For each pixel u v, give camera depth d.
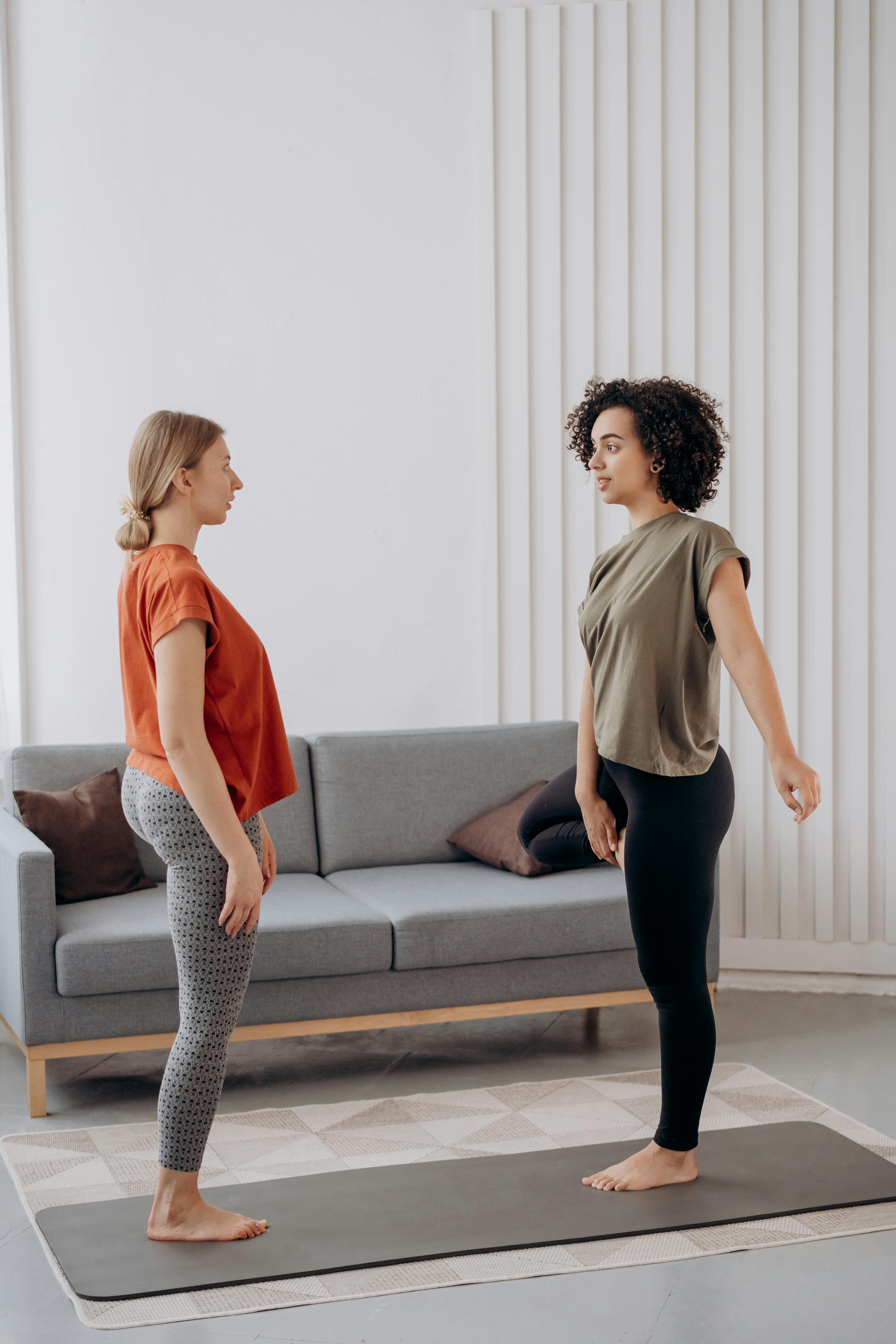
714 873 2.36
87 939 2.90
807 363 3.95
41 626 4.41
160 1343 1.91
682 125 3.96
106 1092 3.07
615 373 4.06
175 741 1.95
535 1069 3.24
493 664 4.17
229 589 4.31
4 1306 2.03
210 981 2.08
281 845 3.68
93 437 4.36
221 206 4.27
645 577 2.31
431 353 4.20
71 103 4.32
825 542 3.94
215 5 4.23
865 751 3.94
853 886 3.96
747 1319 1.99
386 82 4.18
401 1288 2.07
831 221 3.89
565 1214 2.32
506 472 4.14
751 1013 3.75
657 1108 2.92
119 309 4.33
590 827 2.58
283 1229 2.26
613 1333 1.94
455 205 4.16
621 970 3.35
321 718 4.30
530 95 4.06
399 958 3.12
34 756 3.54
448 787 3.83
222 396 4.29
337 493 4.25
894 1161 2.58
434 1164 2.58
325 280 4.23
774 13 3.90
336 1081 3.15
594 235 4.04
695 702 2.31
